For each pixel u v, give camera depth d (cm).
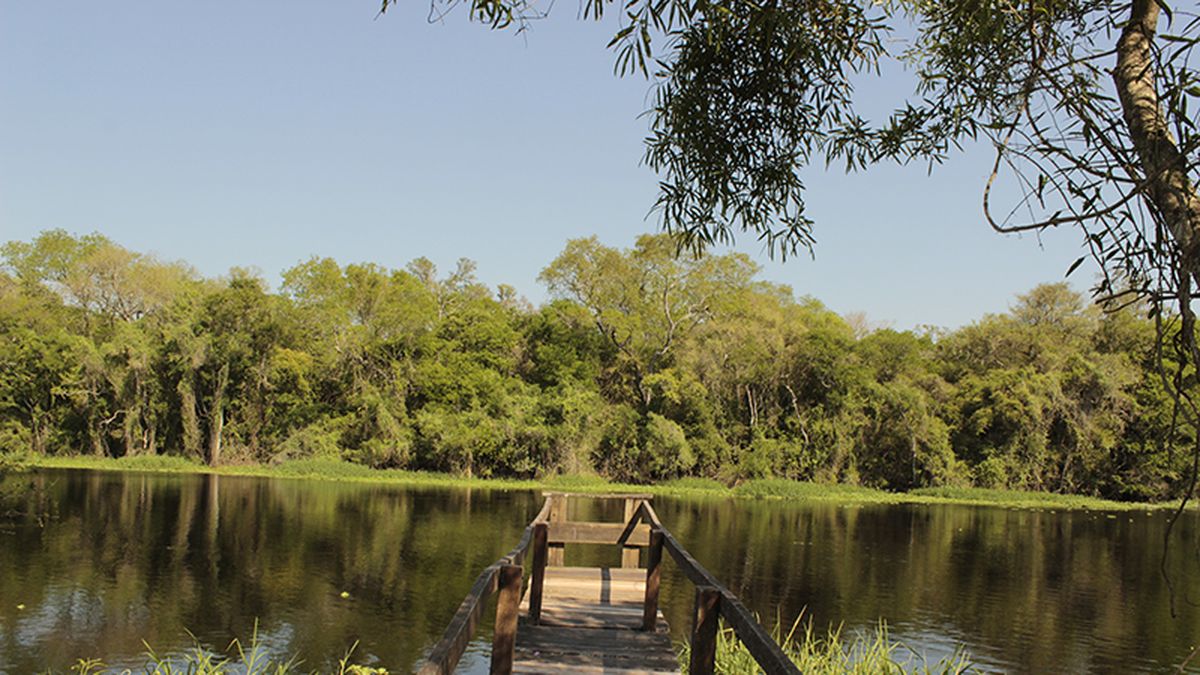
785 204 406
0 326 4603
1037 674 1188
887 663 877
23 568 1689
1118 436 4238
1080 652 1307
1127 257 278
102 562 1773
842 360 4509
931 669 1006
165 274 4988
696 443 4512
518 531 2397
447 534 2320
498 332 5006
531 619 679
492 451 4425
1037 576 1981
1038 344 4744
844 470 4494
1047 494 4209
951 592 1753
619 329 4788
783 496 4031
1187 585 1889
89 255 5097
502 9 281
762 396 4734
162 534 2166
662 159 404
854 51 353
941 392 4666
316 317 4734
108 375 4559
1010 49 320
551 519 912
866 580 1858
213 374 4588
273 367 4603
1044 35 289
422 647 1234
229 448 4591
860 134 392
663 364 4812
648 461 4475
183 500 2933
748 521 2934
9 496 2312
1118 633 1434
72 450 4697
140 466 4312
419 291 5006
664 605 1510
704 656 424
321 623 1359
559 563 936
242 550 1980
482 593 411
